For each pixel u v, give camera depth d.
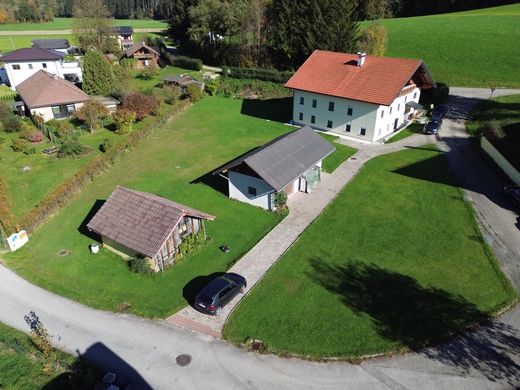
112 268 27.48
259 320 22.97
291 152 35.72
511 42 72.56
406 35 83.00
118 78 67.06
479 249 28.55
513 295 24.20
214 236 30.83
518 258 27.67
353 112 48.38
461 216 32.56
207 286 23.91
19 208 34.25
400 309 23.45
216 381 19.39
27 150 43.50
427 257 27.95
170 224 26.33
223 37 84.06
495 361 20.14
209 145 48.31
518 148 39.44
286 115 59.47
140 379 19.45
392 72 47.16
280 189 31.61
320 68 52.28
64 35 121.44
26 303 24.33
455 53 72.56
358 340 21.42
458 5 107.62
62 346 21.27
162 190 37.59
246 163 32.34
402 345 21.03
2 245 29.44
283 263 27.72
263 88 70.19
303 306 23.88
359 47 68.81
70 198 35.59
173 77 70.31
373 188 37.53
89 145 46.22
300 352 20.83
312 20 67.56
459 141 47.03
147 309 23.86
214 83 70.00
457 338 21.44
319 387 19.02
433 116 52.19
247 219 33.09
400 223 32.03
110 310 23.84
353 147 46.94
